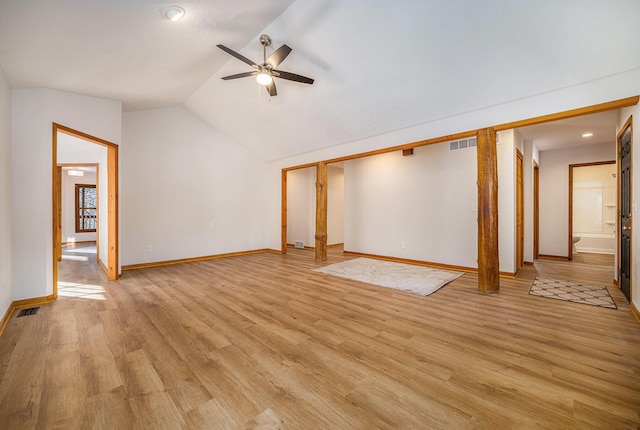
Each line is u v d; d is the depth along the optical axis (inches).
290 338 97.4
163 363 82.1
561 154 241.0
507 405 63.6
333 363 81.7
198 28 115.3
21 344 93.7
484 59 114.3
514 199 174.7
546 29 97.0
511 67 113.6
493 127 136.8
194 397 67.4
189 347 91.5
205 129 249.3
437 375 75.4
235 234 269.3
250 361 83.0
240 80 175.6
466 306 127.3
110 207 177.3
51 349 90.4
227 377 75.2
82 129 155.6
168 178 228.1
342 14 115.3
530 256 213.8
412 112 154.9
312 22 121.9
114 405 64.7
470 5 98.7
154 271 202.7
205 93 201.6
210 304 132.2
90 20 93.2
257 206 286.2
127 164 208.4
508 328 104.0
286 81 165.2
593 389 68.7
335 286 161.8
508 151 175.2
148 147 218.2
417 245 220.2
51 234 137.4
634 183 116.5
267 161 291.6
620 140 146.6
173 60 139.3
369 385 71.5
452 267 200.5
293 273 194.4
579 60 102.5
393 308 125.8
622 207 142.7
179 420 60.1
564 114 115.1
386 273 191.3
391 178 236.8
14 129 129.1
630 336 96.5
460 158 195.8
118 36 106.7
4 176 116.6
